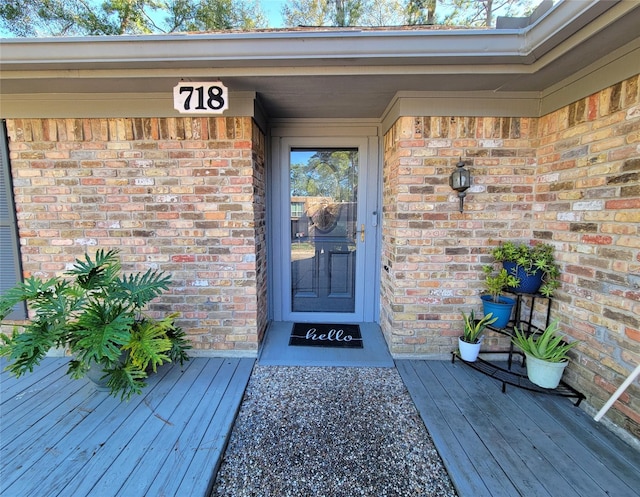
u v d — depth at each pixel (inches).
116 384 75.9
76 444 65.8
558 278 87.3
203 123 96.3
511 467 60.9
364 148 123.0
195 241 101.0
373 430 72.7
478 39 68.8
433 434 69.9
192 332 104.7
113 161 98.3
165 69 78.1
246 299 103.0
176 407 78.5
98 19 230.4
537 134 94.5
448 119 94.3
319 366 100.3
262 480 59.7
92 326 74.3
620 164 68.9
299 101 101.1
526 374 92.6
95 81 83.0
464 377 93.3
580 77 77.2
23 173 98.9
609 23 56.6
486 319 93.0
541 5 67.0
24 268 102.5
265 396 85.4
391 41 68.9
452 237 98.5
